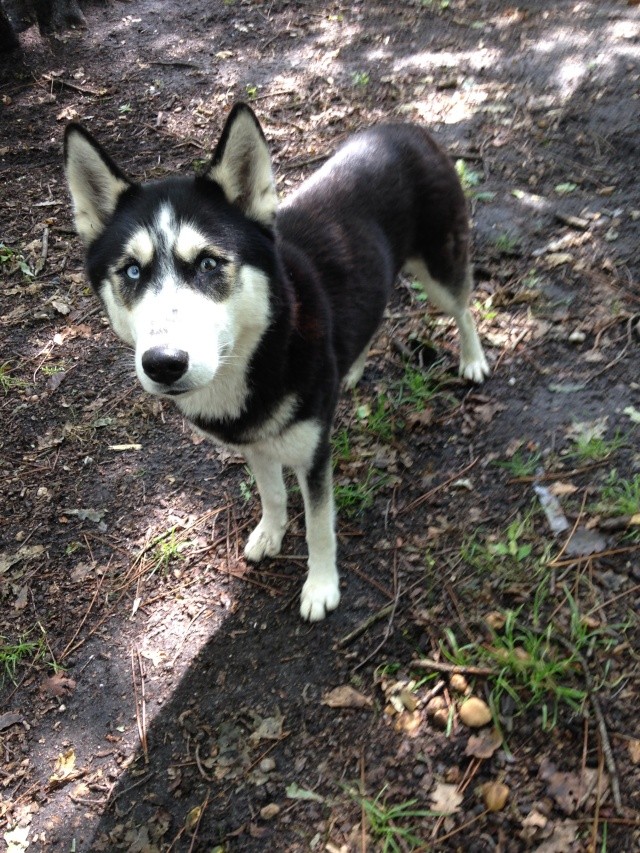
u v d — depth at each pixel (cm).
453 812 84
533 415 124
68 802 93
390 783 88
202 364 79
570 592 99
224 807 89
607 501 108
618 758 84
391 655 99
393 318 149
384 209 113
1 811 93
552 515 108
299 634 104
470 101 209
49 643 109
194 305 81
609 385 125
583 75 211
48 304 165
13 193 198
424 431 126
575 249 152
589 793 82
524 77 216
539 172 175
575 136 185
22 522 125
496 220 163
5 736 100
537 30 243
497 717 89
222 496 125
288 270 96
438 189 120
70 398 145
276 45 260
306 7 285
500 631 98
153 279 83
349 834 85
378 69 234
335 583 106
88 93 241
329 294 103
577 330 136
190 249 83
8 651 108
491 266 153
